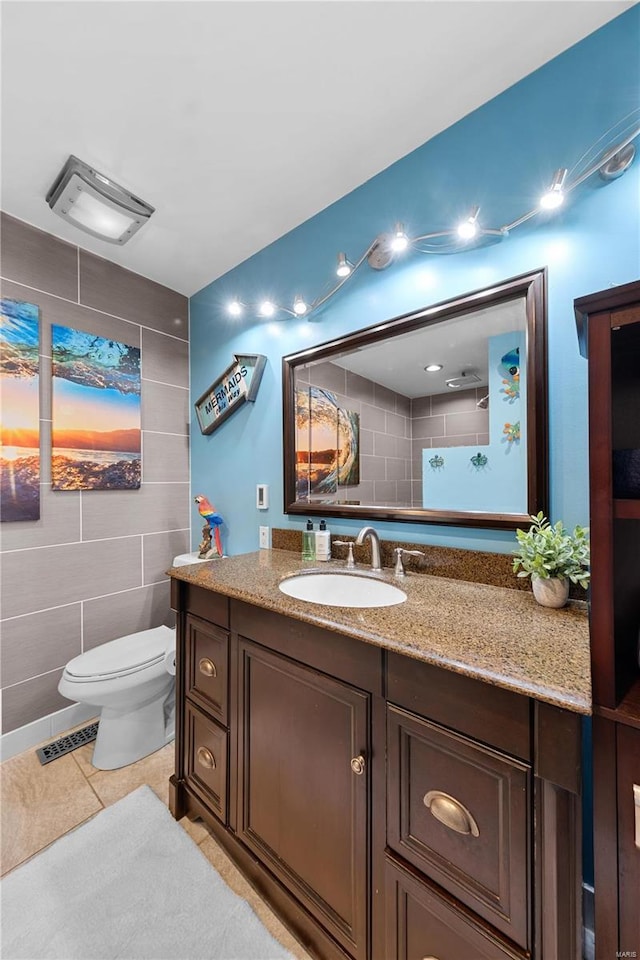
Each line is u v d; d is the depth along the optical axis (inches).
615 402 26.4
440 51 38.5
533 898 23.7
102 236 64.9
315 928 36.1
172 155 50.2
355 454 57.4
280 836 39.5
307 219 62.7
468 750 26.5
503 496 44.0
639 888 22.7
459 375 47.4
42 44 37.2
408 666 29.6
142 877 43.7
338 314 59.0
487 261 44.3
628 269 36.0
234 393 74.6
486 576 45.1
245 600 41.3
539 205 40.1
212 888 42.6
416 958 29.0
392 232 52.2
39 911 40.1
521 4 34.6
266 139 48.1
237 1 34.0
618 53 36.1
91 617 71.8
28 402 63.2
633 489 24.4
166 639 68.8
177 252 71.5
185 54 38.4
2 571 61.3
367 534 52.1
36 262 64.1
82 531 70.7
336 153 50.4
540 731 23.5
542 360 40.1
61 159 50.8
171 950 36.9
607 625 24.0
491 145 43.8
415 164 49.9
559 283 39.4
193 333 87.4
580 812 22.9
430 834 28.4
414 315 49.8
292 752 38.3
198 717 49.8
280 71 40.1
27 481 63.2
